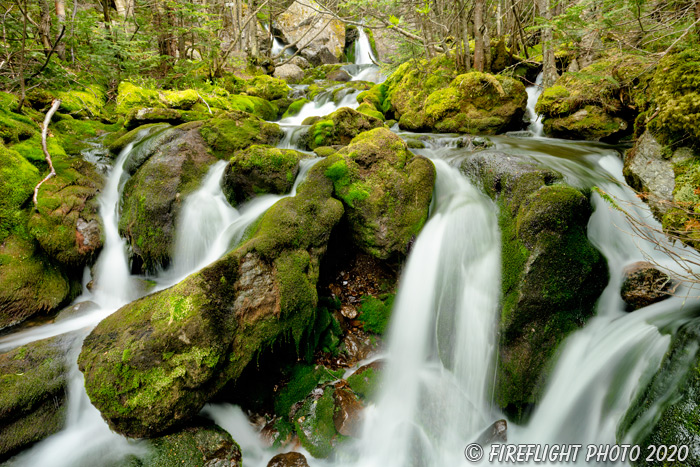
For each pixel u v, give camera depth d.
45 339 3.38
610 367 2.94
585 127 6.04
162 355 2.75
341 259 4.58
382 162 4.33
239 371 3.10
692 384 2.19
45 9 7.05
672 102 3.08
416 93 8.60
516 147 5.52
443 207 4.25
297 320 3.51
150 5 10.22
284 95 12.23
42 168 5.01
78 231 4.70
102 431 2.94
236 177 4.73
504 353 3.24
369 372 3.69
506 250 3.41
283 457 3.01
